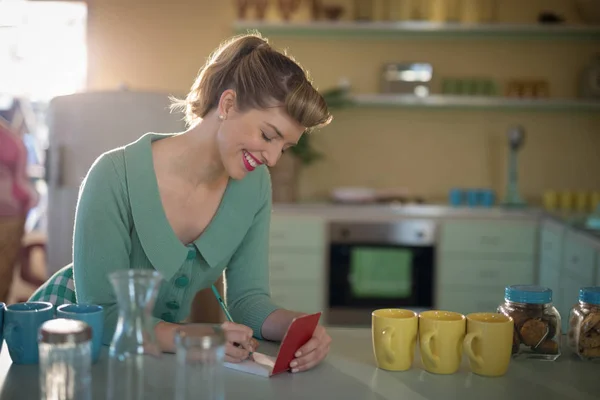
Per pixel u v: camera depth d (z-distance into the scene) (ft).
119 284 3.28
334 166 16.12
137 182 4.97
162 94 8.60
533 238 14.11
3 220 8.33
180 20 15.78
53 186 8.64
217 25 15.79
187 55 15.81
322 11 15.70
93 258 4.84
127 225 5.03
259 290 5.52
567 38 15.58
